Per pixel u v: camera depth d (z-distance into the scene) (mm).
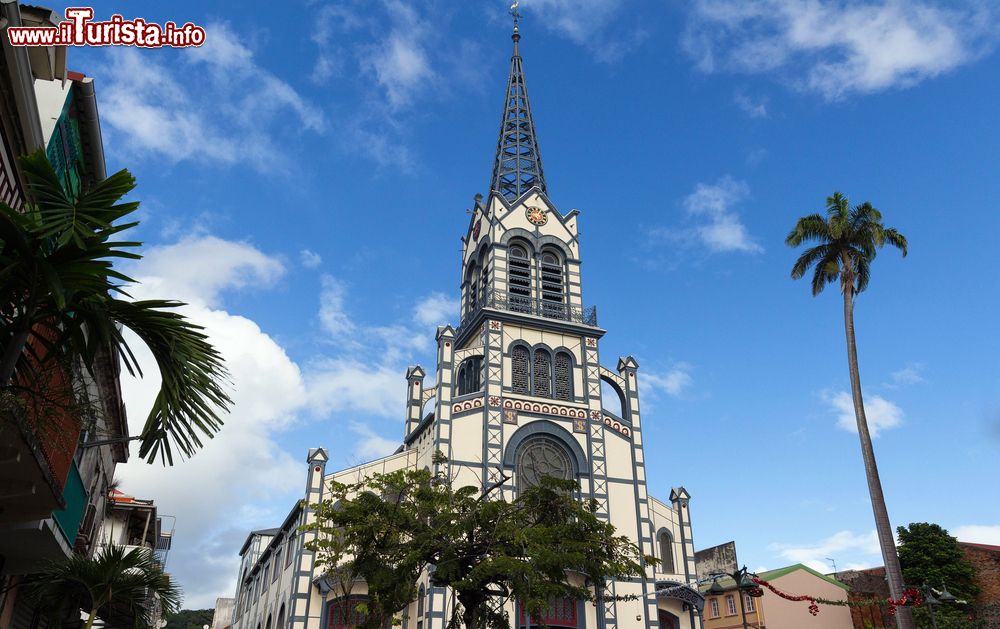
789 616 57250
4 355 10453
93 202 10680
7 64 12969
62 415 13594
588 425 49906
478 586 26844
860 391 35969
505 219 56281
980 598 50406
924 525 53906
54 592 20875
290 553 49250
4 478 15039
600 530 29000
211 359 11523
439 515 28312
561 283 55625
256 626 61688
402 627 42656
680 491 52281
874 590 59219
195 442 11516
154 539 48375
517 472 47031
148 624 23875
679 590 47312
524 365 50906
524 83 70312
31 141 14383
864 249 38438
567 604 44188
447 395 47656
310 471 46375
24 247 10062
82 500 24078
